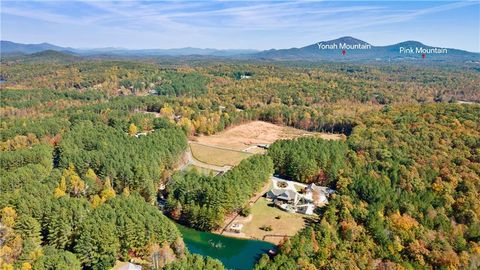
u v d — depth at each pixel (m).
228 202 106.25
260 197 124.19
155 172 124.94
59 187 107.00
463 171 116.56
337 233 91.88
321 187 129.88
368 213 98.75
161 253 81.88
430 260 83.50
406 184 114.75
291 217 111.62
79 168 124.56
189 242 99.19
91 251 79.44
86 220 85.06
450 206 103.81
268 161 134.00
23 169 116.50
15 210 90.19
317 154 137.88
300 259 78.81
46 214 88.94
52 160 139.12
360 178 119.19
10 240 80.88
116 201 94.44
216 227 104.50
